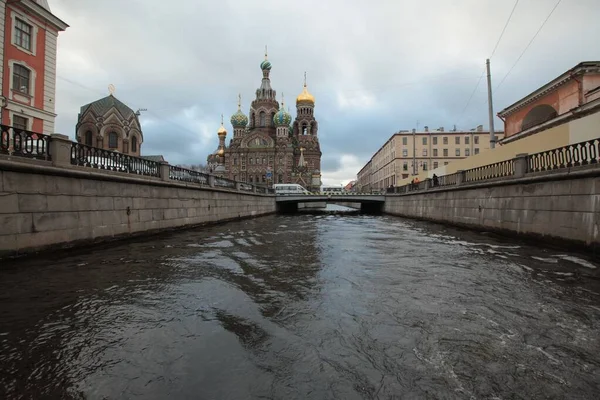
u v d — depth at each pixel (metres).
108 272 7.27
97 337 4.12
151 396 2.97
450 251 10.65
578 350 3.93
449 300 5.73
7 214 7.79
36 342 3.97
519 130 27.67
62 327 4.40
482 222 16.20
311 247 11.55
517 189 13.10
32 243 8.42
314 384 3.21
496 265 8.41
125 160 12.32
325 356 3.75
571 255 9.35
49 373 3.32
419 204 27.42
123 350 3.81
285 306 5.37
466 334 4.36
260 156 87.94
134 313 4.93
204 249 10.66
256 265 8.39
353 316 4.97
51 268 7.39
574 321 4.79
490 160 20.00
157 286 6.32
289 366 3.53
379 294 6.05
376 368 3.52
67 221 9.52
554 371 3.47
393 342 4.12
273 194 40.06
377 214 41.91
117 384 3.15
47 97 22.39
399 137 79.00
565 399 3.02
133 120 49.19
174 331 4.34
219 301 5.54
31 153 8.52
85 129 45.56
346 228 19.53
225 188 23.28
